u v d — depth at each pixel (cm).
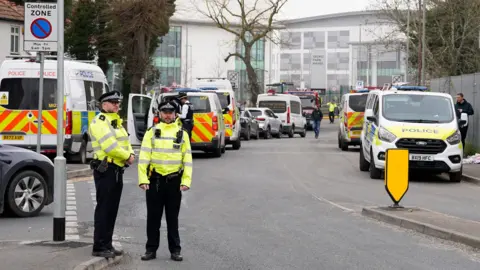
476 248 1010
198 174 2023
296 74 9812
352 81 9081
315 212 1357
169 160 909
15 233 1112
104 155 893
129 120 2509
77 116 2141
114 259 896
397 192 1338
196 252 975
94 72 2305
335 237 1095
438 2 3812
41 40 1193
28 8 1203
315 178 1962
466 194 1666
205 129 2523
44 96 2078
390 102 2006
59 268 815
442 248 1016
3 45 4219
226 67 7444
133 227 1186
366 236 1108
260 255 954
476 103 2580
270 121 4391
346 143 3020
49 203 1332
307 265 894
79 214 1314
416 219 1202
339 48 9631
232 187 1731
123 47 3869
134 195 1581
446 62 3759
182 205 1435
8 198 1266
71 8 3866
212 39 7381
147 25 3666
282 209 1391
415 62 4453
